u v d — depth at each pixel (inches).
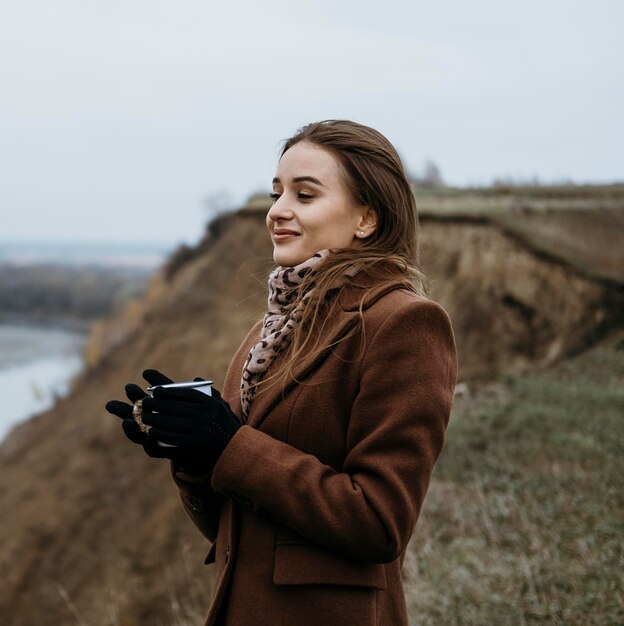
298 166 61.1
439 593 137.8
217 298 712.4
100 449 638.5
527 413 293.6
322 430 56.5
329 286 58.1
